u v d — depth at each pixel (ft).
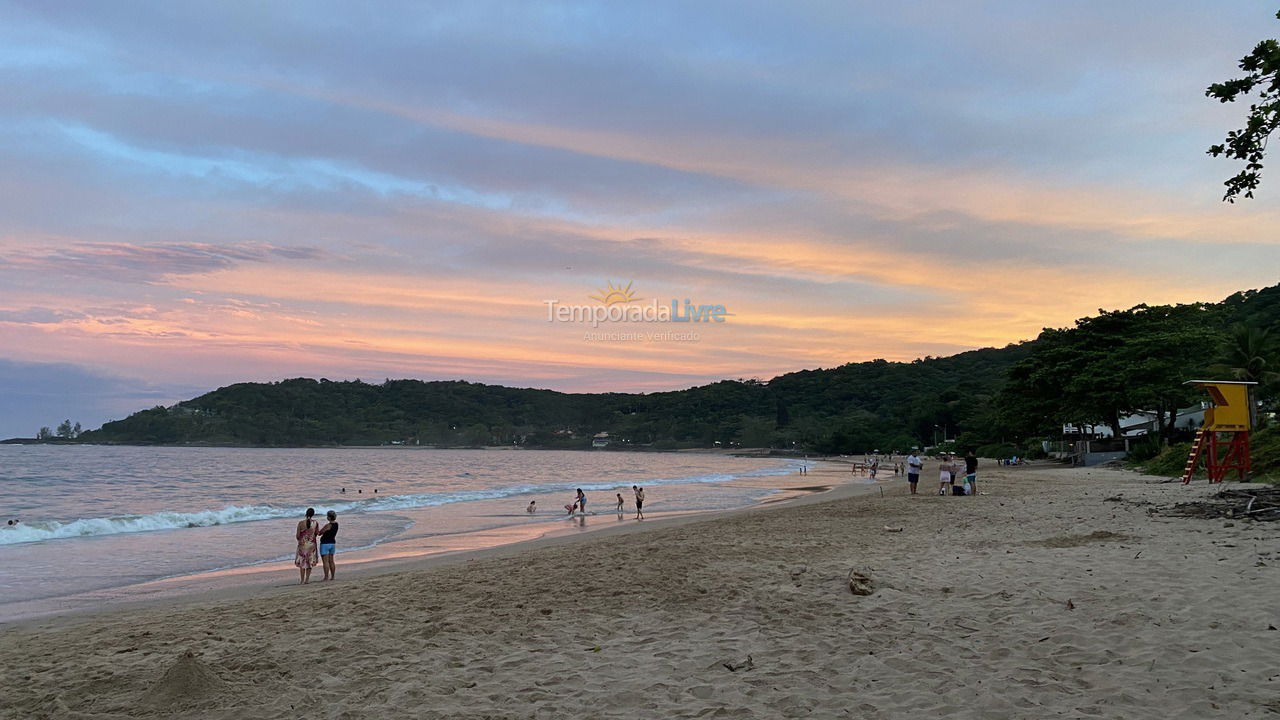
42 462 318.04
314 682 21.11
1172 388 144.15
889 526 50.39
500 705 18.76
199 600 41.39
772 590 30.04
